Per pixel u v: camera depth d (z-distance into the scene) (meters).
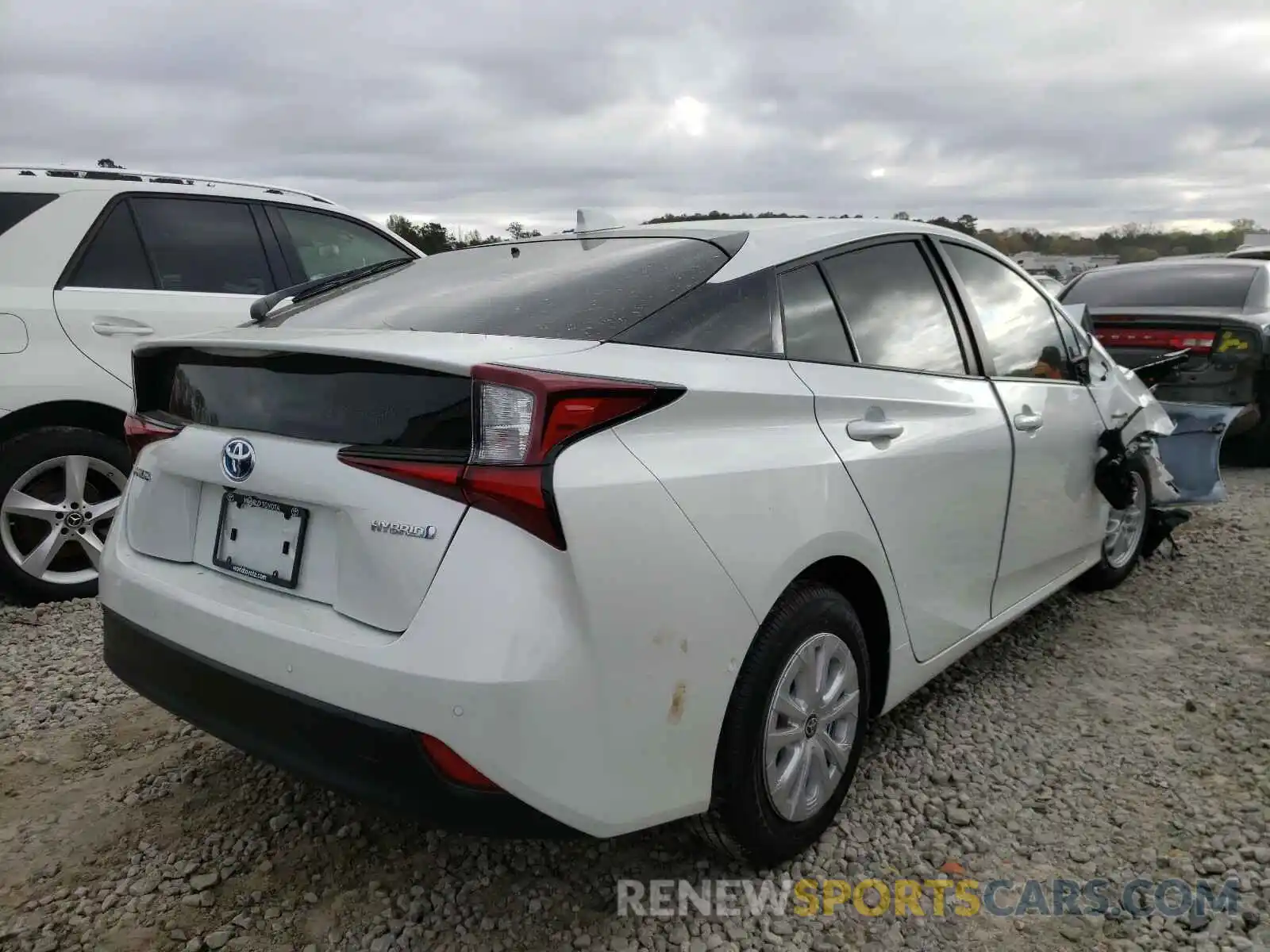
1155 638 3.94
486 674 1.75
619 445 1.93
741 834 2.24
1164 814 2.66
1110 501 3.93
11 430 4.10
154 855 2.50
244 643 2.04
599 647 1.83
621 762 1.91
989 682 3.52
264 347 2.09
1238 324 6.78
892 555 2.60
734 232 2.72
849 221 3.00
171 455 2.35
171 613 2.22
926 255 3.17
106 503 4.32
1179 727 3.16
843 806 2.71
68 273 4.28
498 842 2.55
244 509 2.20
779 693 2.25
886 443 2.60
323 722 1.90
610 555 1.85
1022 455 3.25
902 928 2.24
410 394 1.91
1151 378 4.95
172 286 4.60
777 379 2.36
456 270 2.91
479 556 1.79
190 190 4.76
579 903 2.32
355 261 5.43
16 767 2.93
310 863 2.47
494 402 1.82
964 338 3.20
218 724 2.10
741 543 2.10
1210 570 4.77
